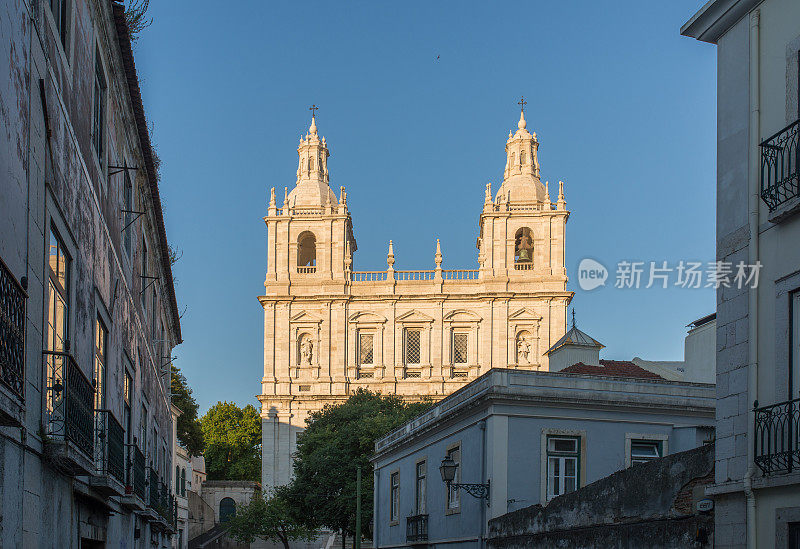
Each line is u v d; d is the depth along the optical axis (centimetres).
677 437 2339
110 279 1472
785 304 1053
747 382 1104
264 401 7338
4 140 789
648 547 1312
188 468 6309
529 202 7419
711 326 2944
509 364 7200
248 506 6656
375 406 5412
